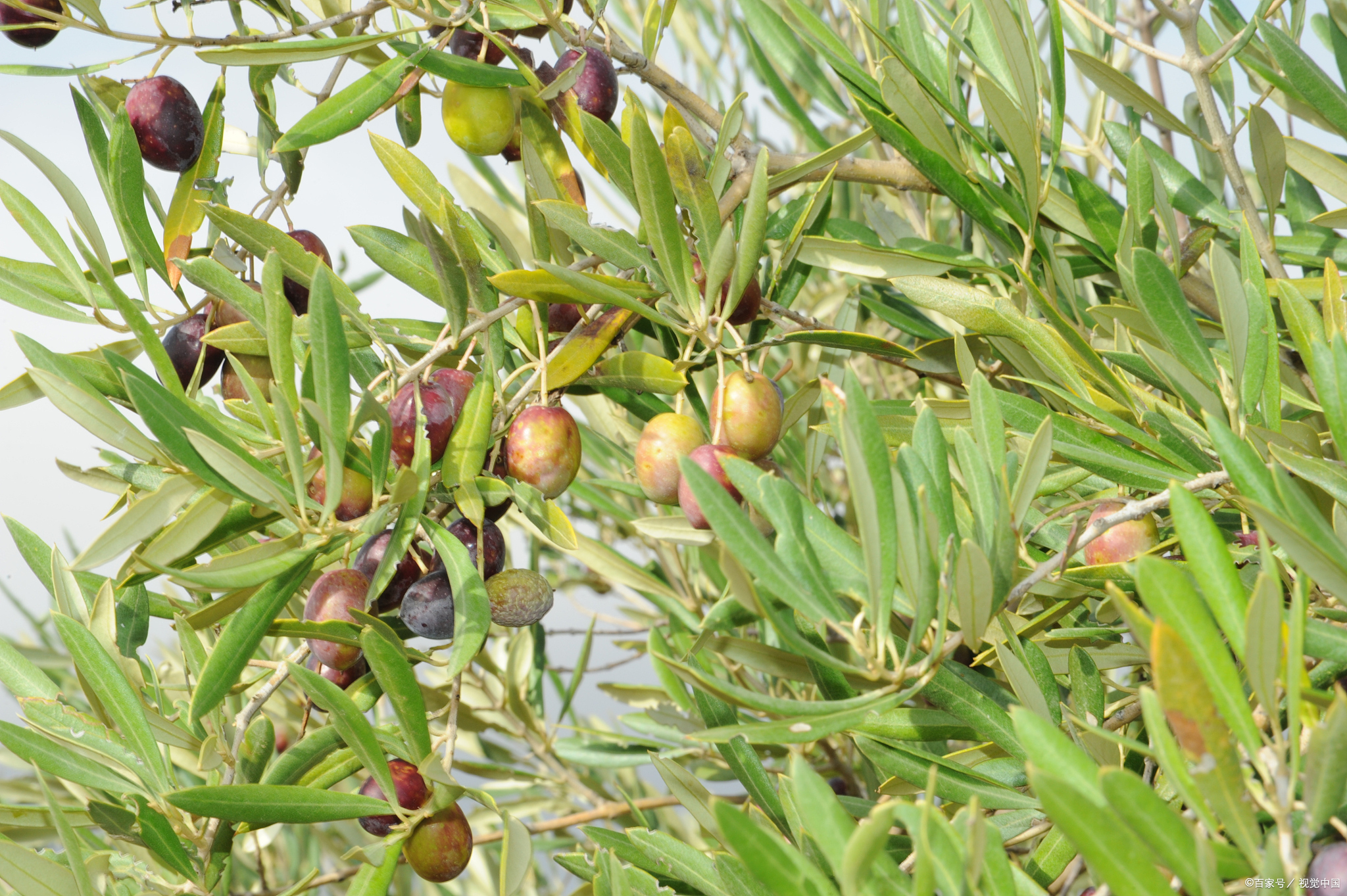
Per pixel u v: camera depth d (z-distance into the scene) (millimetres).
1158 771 765
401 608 757
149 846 762
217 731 773
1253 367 740
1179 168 851
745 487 716
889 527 699
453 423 757
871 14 853
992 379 845
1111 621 769
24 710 771
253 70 790
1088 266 854
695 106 813
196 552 746
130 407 777
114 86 789
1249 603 672
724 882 747
